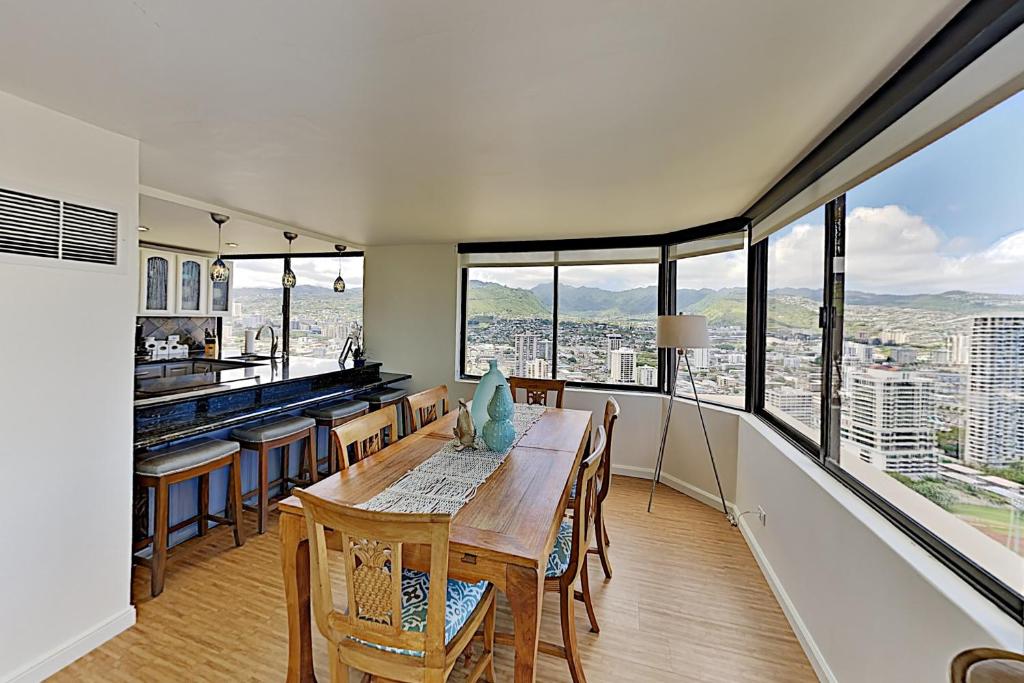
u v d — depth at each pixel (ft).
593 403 14.24
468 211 11.21
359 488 5.73
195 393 9.43
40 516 5.90
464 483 5.94
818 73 4.81
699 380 12.81
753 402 10.67
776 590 7.72
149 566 7.63
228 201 10.55
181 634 6.67
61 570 6.08
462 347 16.49
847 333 6.23
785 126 6.14
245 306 20.33
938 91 4.34
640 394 13.84
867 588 4.89
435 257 16.28
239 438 9.90
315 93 5.39
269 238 15.51
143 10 3.87
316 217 12.16
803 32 4.11
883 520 5.02
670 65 4.69
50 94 5.48
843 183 6.13
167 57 4.65
